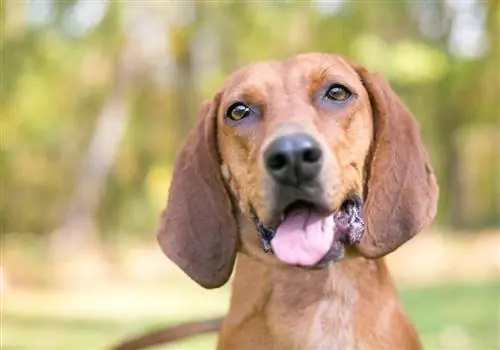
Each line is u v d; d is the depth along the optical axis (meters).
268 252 4.41
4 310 16.50
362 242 4.62
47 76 29.48
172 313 15.63
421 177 4.80
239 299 4.76
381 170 4.72
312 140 4.10
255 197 4.24
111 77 31.25
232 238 4.80
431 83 30.14
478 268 22.27
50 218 35.97
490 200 40.16
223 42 28.58
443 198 36.53
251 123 4.49
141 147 34.31
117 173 35.31
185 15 28.22
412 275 21.23
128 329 13.54
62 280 22.67
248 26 27.88
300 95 4.46
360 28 27.69
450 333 12.02
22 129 31.44
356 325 4.58
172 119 32.88
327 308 4.59
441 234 33.56
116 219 36.72
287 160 4.05
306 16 27.48
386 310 4.63
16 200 35.84
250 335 4.70
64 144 34.47
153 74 31.23
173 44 28.94
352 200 4.47
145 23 29.22
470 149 38.44
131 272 24.77
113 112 32.00
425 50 28.30
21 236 35.94
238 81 4.64
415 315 14.00
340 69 4.60
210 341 11.13
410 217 4.73
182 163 4.95
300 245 4.17
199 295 18.94
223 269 4.81
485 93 30.33
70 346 11.80
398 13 28.44
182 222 4.91
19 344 12.09
